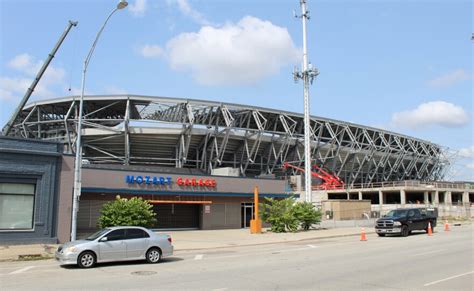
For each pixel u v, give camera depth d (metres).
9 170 22.48
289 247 23.61
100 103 61.91
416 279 11.88
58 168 24.42
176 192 36.50
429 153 114.50
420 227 30.92
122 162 66.50
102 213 27.39
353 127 87.75
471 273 12.86
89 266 15.37
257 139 71.25
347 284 11.21
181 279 12.33
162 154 67.44
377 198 82.19
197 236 31.12
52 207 23.72
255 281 11.80
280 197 42.75
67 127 59.62
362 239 27.22
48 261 17.81
